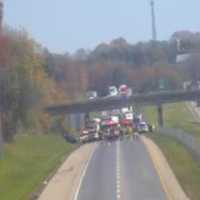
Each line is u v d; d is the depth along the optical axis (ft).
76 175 305.53
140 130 569.64
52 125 616.80
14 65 458.91
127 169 319.68
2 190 271.08
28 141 478.59
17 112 465.47
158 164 333.42
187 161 337.52
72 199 238.89
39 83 501.15
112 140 522.47
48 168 334.44
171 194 240.12
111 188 260.83
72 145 504.43
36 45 520.01
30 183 281.95
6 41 460.14
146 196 238.48
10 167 347.36
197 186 255.91
